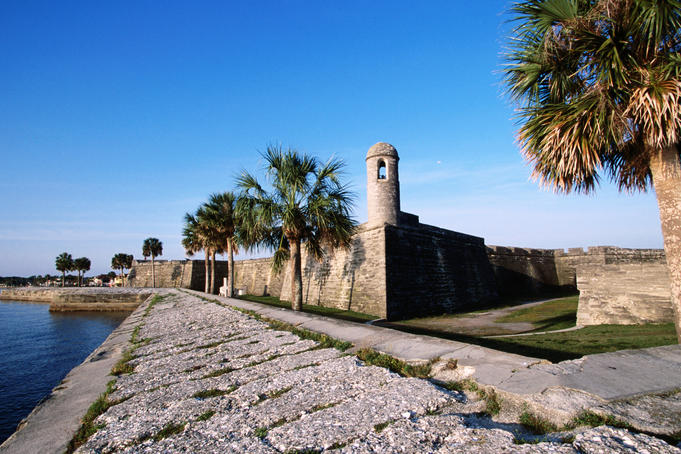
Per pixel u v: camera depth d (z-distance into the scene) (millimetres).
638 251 30734
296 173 14742
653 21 5621
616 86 6309
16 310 45688
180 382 6297
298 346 7930
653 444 2738
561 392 3936
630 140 7168
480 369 5012
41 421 5016
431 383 4840
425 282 19750
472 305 23078
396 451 3100
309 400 4707
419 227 20734
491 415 3850
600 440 2859
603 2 6078
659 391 3818
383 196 19094
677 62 5742
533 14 7004
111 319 35312
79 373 7871
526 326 13336
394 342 7184
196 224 33875
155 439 4055
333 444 3398
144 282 56062
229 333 10680
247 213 14297
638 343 7148
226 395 5332
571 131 6691
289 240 15250
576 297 25359
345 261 21141
